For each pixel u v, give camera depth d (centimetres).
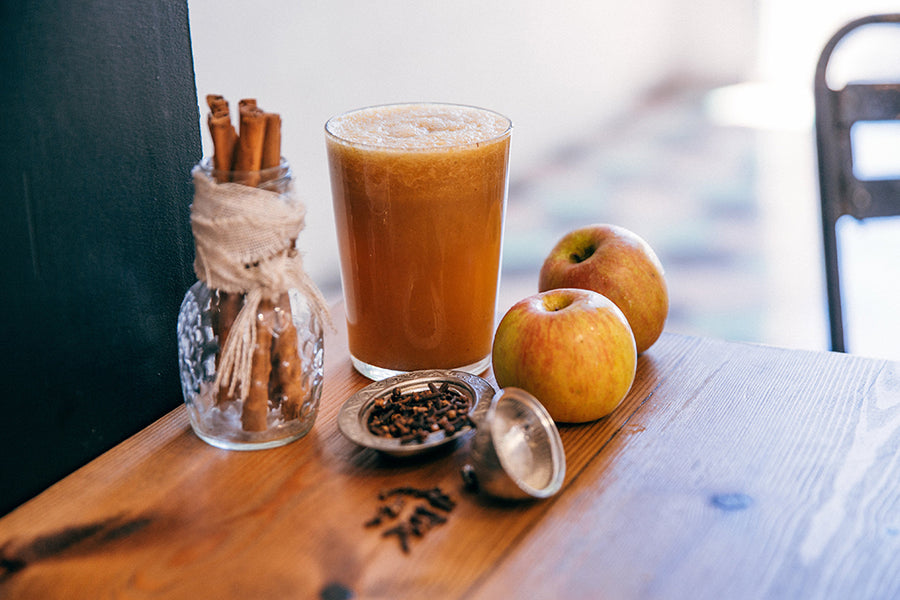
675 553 54
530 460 59
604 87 301
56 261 58
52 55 57
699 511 56
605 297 65
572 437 62
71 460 61
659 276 69
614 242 69
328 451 61
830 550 54
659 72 358
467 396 63
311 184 148
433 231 65
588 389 62
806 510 56
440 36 194
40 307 58
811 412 63
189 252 66
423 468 60
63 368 60
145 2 60
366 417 62
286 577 53
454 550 54
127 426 63
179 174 64
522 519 56
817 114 88
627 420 63
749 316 167
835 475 58
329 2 148
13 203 56
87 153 59
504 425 60
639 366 69
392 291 67
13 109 56
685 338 72
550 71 255
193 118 65
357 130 67
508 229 213
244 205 57
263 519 56
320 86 149
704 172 256
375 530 55
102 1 58
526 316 63
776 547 54
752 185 244
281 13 133
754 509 56
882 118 87
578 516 56
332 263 158
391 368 69
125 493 58
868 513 56
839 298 89
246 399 60
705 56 376
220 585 53
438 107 71
